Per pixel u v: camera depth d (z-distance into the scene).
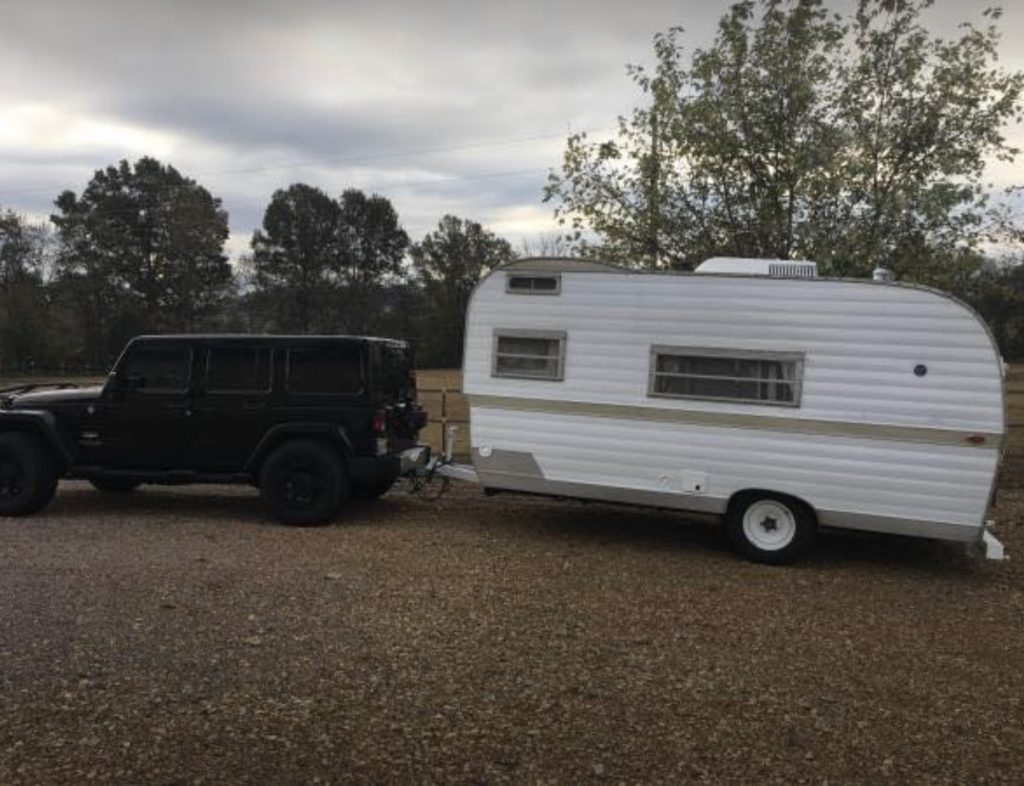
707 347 7.84
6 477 9.21
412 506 10.07
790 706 4.53
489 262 80.62
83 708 4.25
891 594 6.88
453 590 6.47
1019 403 24.81
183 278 80.25
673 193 13.70
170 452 9.20
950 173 12.60
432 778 3.68
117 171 81.62
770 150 13.12
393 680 4.70
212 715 4.20
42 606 5.81
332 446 8.93
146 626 5.45
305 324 90.44
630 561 7.64
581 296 8.19
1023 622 6.21
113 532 8.38
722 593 6.69
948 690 4.83
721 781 3.72
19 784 3.52
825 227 13.02
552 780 3.69
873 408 7.41
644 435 8.06
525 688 4.65
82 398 9.32
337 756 3.84
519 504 10.30
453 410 24.23
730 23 12.94
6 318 64.88
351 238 92.25
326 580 6.64
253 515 9.45
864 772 3.84
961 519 7.26
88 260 77.88
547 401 8.32
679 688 4.72
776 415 7.66
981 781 3.78
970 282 13.09
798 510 7.68
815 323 7.54
